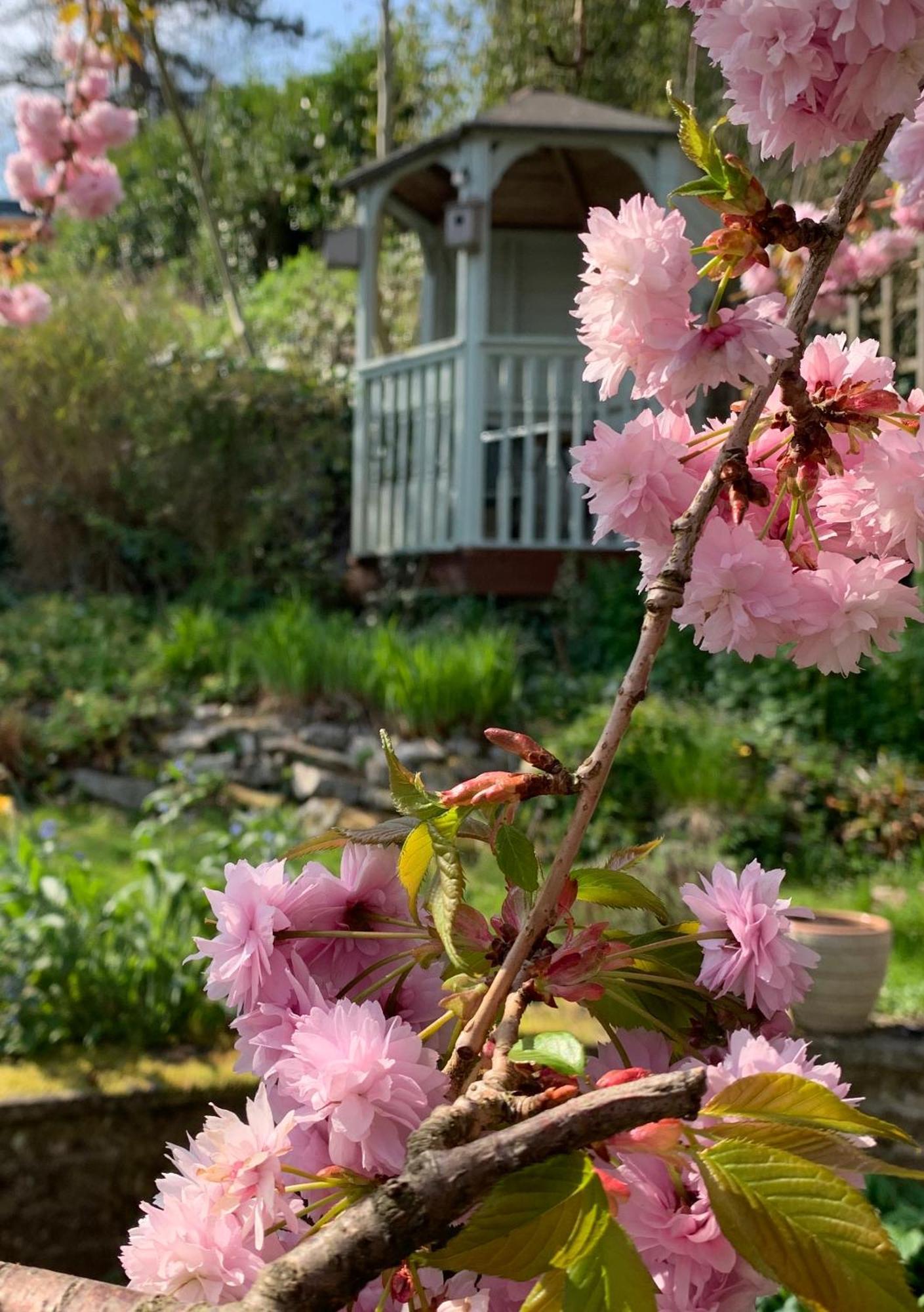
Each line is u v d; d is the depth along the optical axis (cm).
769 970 81
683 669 740
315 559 994
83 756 732
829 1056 393
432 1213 50
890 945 419
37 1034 387
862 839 620
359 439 982
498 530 898
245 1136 69
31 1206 354
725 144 559
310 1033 71
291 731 733
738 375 72
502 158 867
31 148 548
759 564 76
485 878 458
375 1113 67
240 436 1004
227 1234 68
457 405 889
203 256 1825
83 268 1433
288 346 1394
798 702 669
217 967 82
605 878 83
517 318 1047
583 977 69
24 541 1027
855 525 82
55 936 409
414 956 80
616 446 80
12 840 556
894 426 80
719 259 75
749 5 74
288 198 1861
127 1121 362
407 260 1539
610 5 1350
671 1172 63
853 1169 57
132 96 1770
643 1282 53
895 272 732
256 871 84
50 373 1009
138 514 1025
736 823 595
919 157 115
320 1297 50
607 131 841
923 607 78
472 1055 67
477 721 713
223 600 955
